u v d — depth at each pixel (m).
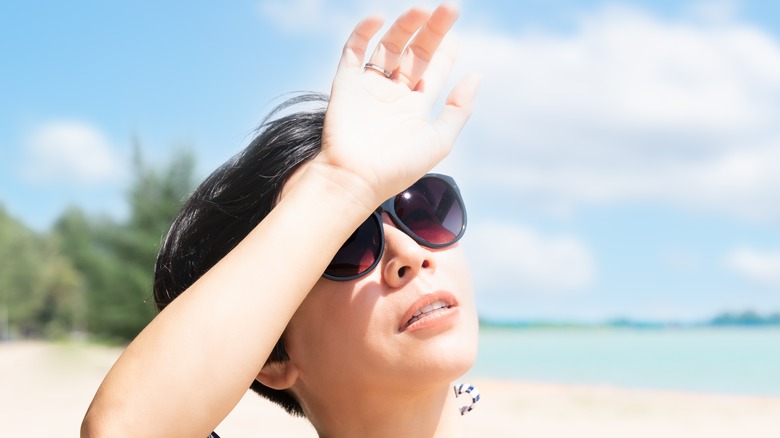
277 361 1.63
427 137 1.37
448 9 1.44
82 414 12.98
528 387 19.97
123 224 33.34
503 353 43.62
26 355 42.56
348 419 1.57
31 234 93.12
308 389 1.63
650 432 11.80
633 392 18.72
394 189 1.33
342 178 1.30
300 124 1.68
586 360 36.91
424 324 1.45
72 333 90.94
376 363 1.46
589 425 12.45
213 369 1.20
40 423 11.85
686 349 44.94
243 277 1.24
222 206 1.67
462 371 1.47
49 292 89.62
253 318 1.22
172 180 32.44
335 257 1.49
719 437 11.42
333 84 1.42
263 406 12.79
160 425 1.19
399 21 1.43
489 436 10.91
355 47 1.45
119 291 32.81
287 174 1.61
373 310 1.46
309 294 1.52
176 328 1.22
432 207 1.54
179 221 1.77
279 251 1.25
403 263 1.45
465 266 1.56
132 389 1.20
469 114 1.45
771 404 15.77
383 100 1.41
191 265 1.71
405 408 1.53
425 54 1.48
